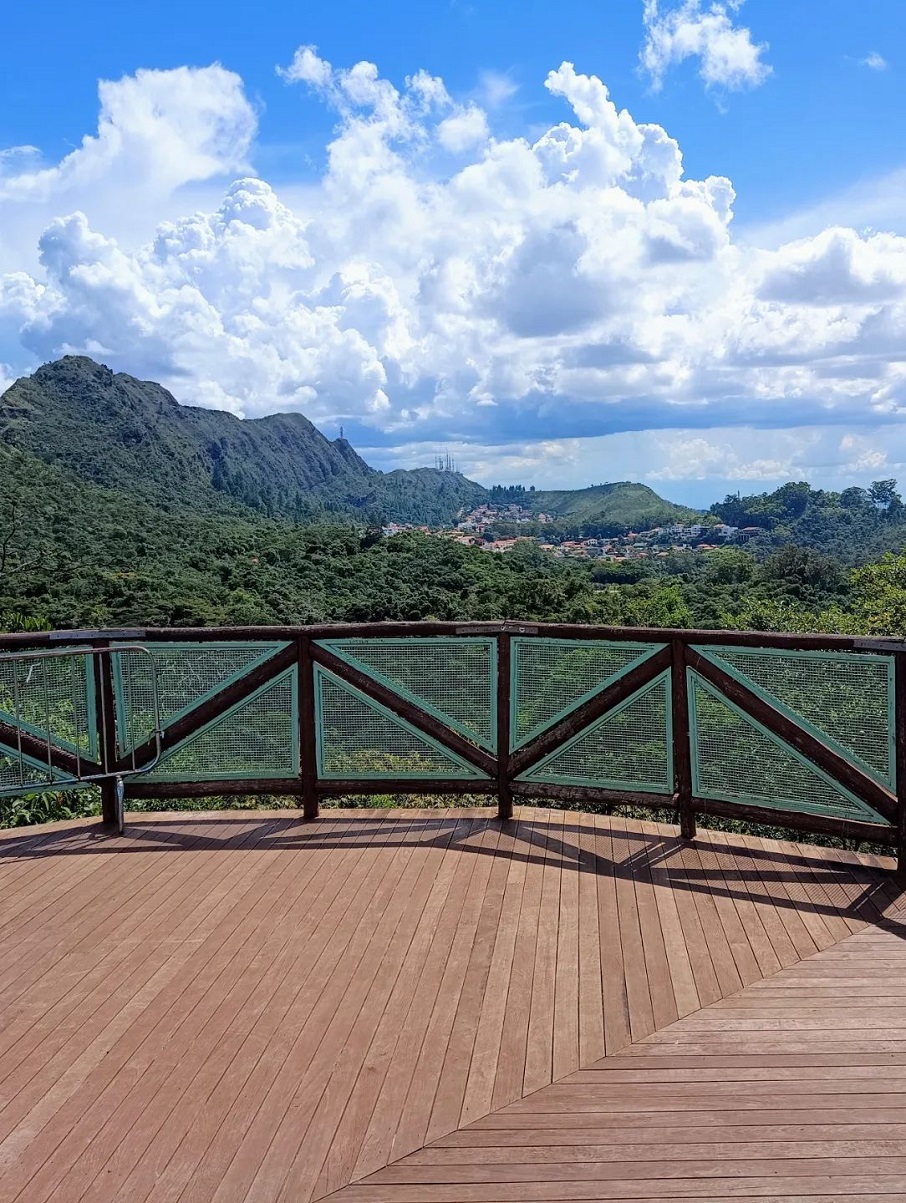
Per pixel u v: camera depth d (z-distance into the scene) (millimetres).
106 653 4367
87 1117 2232
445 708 4434
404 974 2930
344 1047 2518
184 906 3484
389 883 3674
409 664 4426
